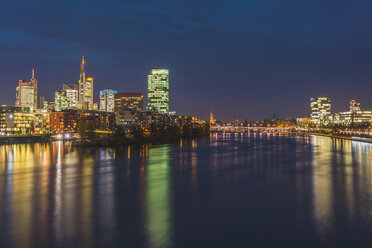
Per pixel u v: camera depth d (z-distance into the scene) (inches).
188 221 2009.1
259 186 3031.5
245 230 1859.0
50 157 5625.0
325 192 2763.3
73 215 2124.8
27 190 2866.6
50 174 3747.5
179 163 4726.9
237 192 2783.0
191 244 1664.6
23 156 5812.0
